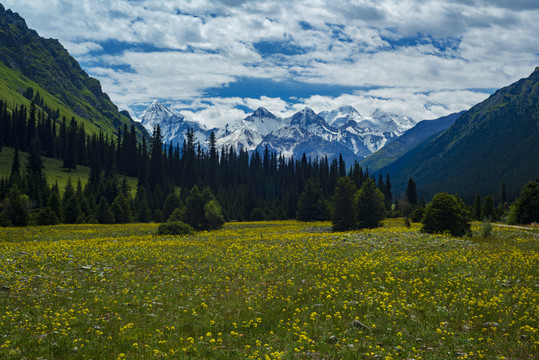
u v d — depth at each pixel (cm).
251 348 1139
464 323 1306
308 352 1095
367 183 6619
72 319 1366
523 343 1127
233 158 17925
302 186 14975
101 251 3178
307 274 2158
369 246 3117
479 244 3184
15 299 1631
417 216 8444
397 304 1507
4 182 9044
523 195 6366
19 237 4944
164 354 1080
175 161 15012
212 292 1838
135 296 1722
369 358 1045
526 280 1814
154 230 6378
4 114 15425
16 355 1062
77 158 16188
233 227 7875
